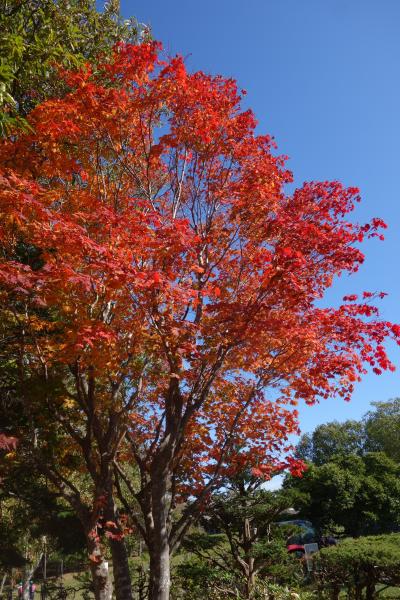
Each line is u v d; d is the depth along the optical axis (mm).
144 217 7520
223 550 14328
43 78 10305
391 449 49625
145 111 9477
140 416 12008
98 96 9133
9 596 21594
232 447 10516
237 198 9422
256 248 9484
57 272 6828
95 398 10188
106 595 8750
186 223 7633
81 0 11602
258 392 10227
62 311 8422
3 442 7707
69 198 9219
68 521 11734
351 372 8727
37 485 11367
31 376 9469
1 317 8945
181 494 11289
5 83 7504
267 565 13203
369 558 12219
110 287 6898
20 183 6945
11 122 7699
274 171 9641
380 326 8258
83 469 11906
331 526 31062
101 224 8117
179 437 9289
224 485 11727
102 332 7137
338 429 56656
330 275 8570
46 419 9781
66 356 8109
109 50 11516
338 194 8992
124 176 10234
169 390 9133
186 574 12625
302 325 8711
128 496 15039
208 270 9367
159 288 7184
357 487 30297
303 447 58500
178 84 8883
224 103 9531
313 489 30172
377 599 14039
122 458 11914
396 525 33469
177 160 9609
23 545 14117
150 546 10164
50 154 9117
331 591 13383
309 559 14445
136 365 9188
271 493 13375
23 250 9367
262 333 8711
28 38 10250
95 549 8695
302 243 8250
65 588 12773
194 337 8648
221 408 11016
